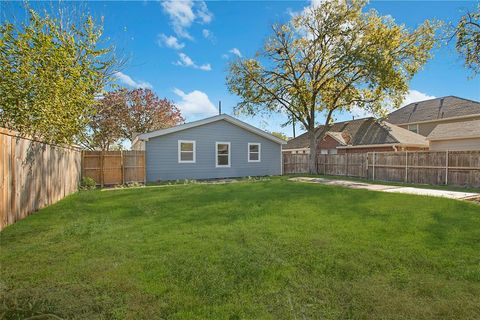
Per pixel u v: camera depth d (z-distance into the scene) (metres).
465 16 8.78
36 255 3.26
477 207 5.96
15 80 6.01
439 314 2.09
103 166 12.37
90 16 9.15
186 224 4.71
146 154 13.62
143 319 2.03
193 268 2.88
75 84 7.71
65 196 8.20
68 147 8.55
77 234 4.14
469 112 21.45
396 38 15.48
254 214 5.39
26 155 5.38
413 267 2.97
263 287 2.52
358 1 15.50
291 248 3.48
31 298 2.27
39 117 6.18
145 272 2.79
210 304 2.24
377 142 20.17
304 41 17.25
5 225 4.49
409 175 12.66
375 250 3.41
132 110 24.86
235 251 3.37
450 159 11.11
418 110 26.22
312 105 18.44
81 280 2.61
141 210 5.98
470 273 2.81
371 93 17.72
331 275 2.77
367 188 9.98
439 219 4.97
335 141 23.38
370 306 2.19
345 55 15.52
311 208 5.90
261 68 18.08
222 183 12.06
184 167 14.67
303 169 19.64
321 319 2.04
